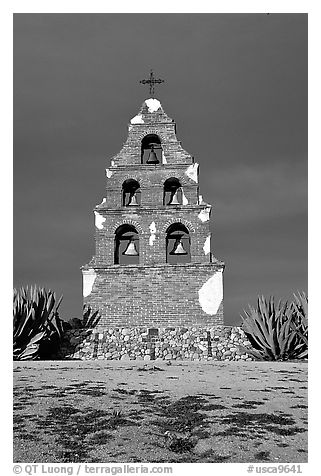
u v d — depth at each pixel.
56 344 22.28
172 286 23.38
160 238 23.97
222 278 23.33
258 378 16.17
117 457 10.80
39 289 22.89
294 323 22.81
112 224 24.20
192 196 24.28
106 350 21.98
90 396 13.77
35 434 11.59
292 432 11.88
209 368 18.05
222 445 11.28
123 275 23.64
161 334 22.61
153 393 14.15
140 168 24.66
